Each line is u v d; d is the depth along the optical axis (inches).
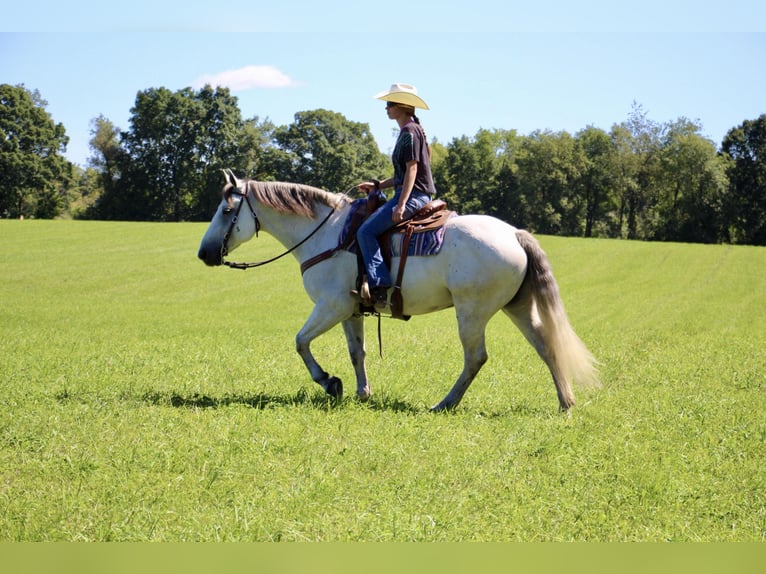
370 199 354.3
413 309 348.5
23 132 3577.8
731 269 1817.2
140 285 1368.1
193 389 382.9
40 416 315.3
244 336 677.3
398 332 725.3
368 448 272.2
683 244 2377.0
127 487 234.1
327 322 356.2
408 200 341.4
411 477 245.4
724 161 3833.7
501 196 4239.7
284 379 414.6
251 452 266.5
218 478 242.7
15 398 349.1
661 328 877.8
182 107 3799.2
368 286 339.0
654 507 227.1
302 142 3750.0
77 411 323.9
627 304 1240.2
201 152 3841.0
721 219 3708.2
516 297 347.3
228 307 1109.7
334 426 303.7
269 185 369.1
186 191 3801.7
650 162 3946.9
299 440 282.0
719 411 348.2
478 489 239.0
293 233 368.2
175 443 277.6
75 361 464.8
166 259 1739.7
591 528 212.8
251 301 1194.6
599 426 315.3
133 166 3764.8
